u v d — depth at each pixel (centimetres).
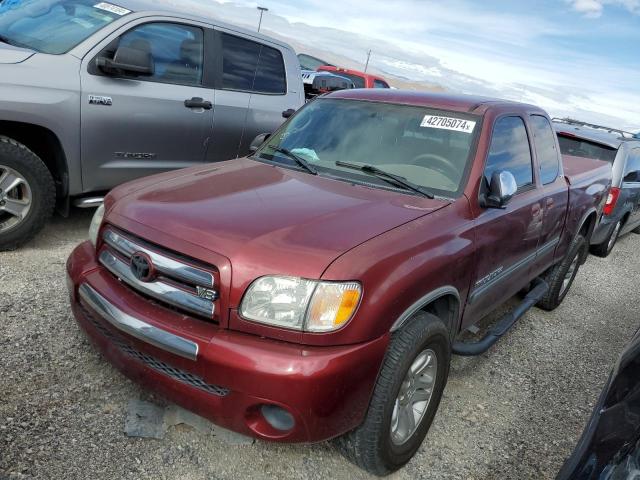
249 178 313
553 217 429
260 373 216
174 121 510
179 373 237
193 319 235
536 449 317
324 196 291
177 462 257
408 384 263
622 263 855
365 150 346
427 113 357
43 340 328
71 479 237
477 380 385
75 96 436
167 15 503
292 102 633
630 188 829
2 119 402
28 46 463
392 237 253
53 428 262
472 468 291
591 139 800
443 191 313
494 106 368
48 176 433
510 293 396
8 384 285
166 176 317
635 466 148
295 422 223
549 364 431
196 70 530
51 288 390
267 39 610
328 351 222
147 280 244
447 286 278
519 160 385
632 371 184
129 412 282
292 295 222
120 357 254
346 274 224
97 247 276
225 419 230
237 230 240
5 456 240
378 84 1678
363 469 266
